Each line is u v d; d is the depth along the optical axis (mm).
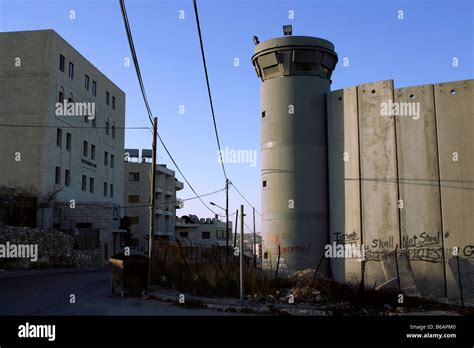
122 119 65375
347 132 22438
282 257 22125
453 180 19672
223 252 27312
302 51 23109
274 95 23625
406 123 20875
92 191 54656
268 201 23109
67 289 19656
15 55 45562
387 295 14398
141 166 79188
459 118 19891
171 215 85250
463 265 18922
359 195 21562
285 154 22953
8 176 43812
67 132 48562
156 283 20172
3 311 12703
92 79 55500
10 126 44531
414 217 20172
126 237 57906
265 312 13047
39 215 42500
